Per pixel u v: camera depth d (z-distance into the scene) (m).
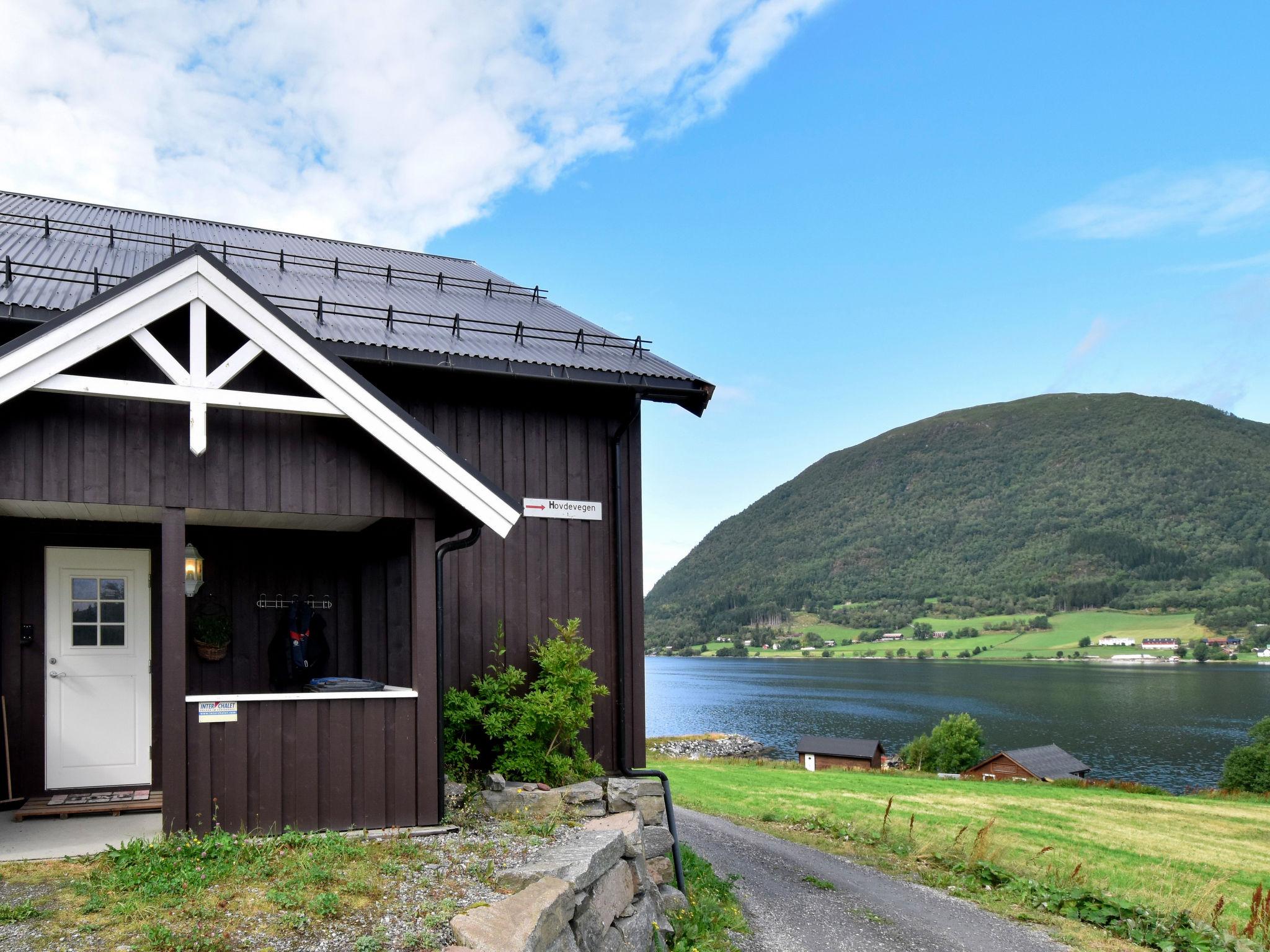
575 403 9.89
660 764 31.41
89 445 6.15
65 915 4.72
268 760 6.37
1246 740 82.56
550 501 9.62
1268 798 30.22
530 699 8.72
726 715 107.38
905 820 19.19
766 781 25.80
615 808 8.20
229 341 6.91
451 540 8.62
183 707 6.15
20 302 6.94
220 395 6.26
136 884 5.19
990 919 10.62
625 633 9.72
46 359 5.79
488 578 9.30
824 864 13.21
